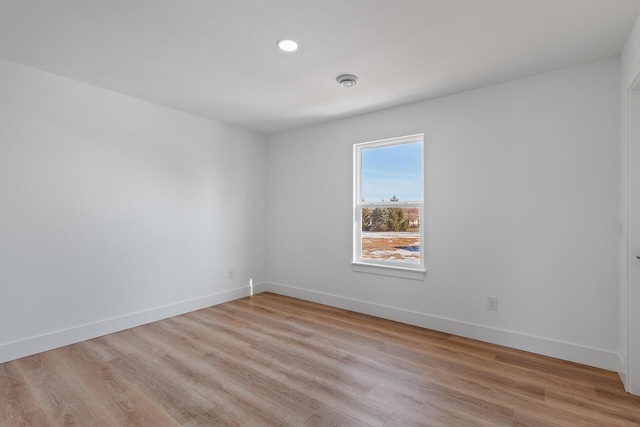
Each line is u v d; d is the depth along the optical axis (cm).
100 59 240
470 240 292
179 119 356
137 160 321
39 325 259
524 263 265
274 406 189
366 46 219
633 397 198
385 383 215
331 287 393
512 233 271
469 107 292
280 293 445
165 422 175
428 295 317
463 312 296
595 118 237
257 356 254
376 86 286
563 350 248
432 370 232
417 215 334
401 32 202
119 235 308
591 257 238
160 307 339
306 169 418
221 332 304
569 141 246
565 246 248
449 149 303
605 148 233
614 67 230
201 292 379
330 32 203
